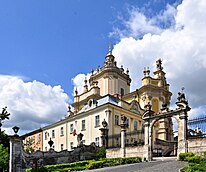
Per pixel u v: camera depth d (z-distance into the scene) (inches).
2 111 1695.4
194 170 785.6
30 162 1419.8
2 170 1374.3
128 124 2123.5
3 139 1631.4
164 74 2689.5
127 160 1264.8
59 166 1274.6
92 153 1614.2
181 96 1314.0
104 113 1996.8
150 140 1385.3
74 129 2269.9
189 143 1225.4
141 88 2517.2
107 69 2522.1
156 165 1026.1
